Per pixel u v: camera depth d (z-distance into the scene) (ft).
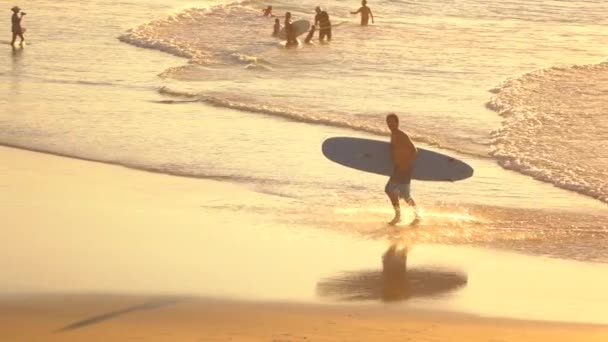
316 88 381.19
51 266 168.45
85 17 566.77
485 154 279.49
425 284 167.02
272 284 162.71
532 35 563.07
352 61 453.17
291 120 319.68
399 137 214.48
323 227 204.64
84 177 242.17
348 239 196.03
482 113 335.88
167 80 390.63
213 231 197.57
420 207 224.12
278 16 621.31
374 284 165.48
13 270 165.37
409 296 159.22
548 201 232.73
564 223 214.07
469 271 176.86
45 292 153.58
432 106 346.95
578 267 182.39
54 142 279.49
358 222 209.97
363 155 223.10
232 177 246.68
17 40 480.64
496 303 156.56
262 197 228.43
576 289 167.02
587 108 343.46
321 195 232.32
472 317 147.74
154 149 273.95
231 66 433.89
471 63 451.94
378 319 144.87
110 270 167.22
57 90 360.28
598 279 174.09
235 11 612.29
